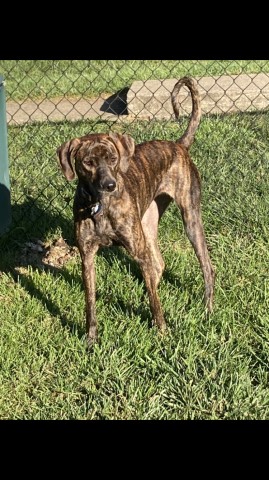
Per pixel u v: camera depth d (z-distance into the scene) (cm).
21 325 219
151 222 237
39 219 286
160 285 238
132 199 207
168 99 415
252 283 237
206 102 417
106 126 391
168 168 231
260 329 211
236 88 421
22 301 234
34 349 209
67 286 241
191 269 248
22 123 417
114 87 489
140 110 417
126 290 234
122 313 221
